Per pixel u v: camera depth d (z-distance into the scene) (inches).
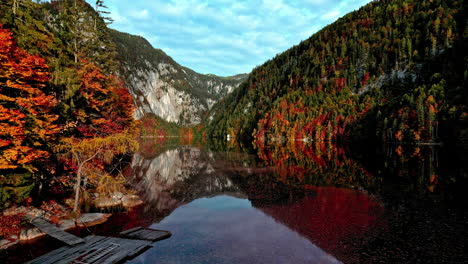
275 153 2716.5
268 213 760.3
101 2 1581.0
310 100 6038.4
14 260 428.1
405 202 841.5
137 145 800.3
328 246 522.6
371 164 1727.4
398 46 5743.1
